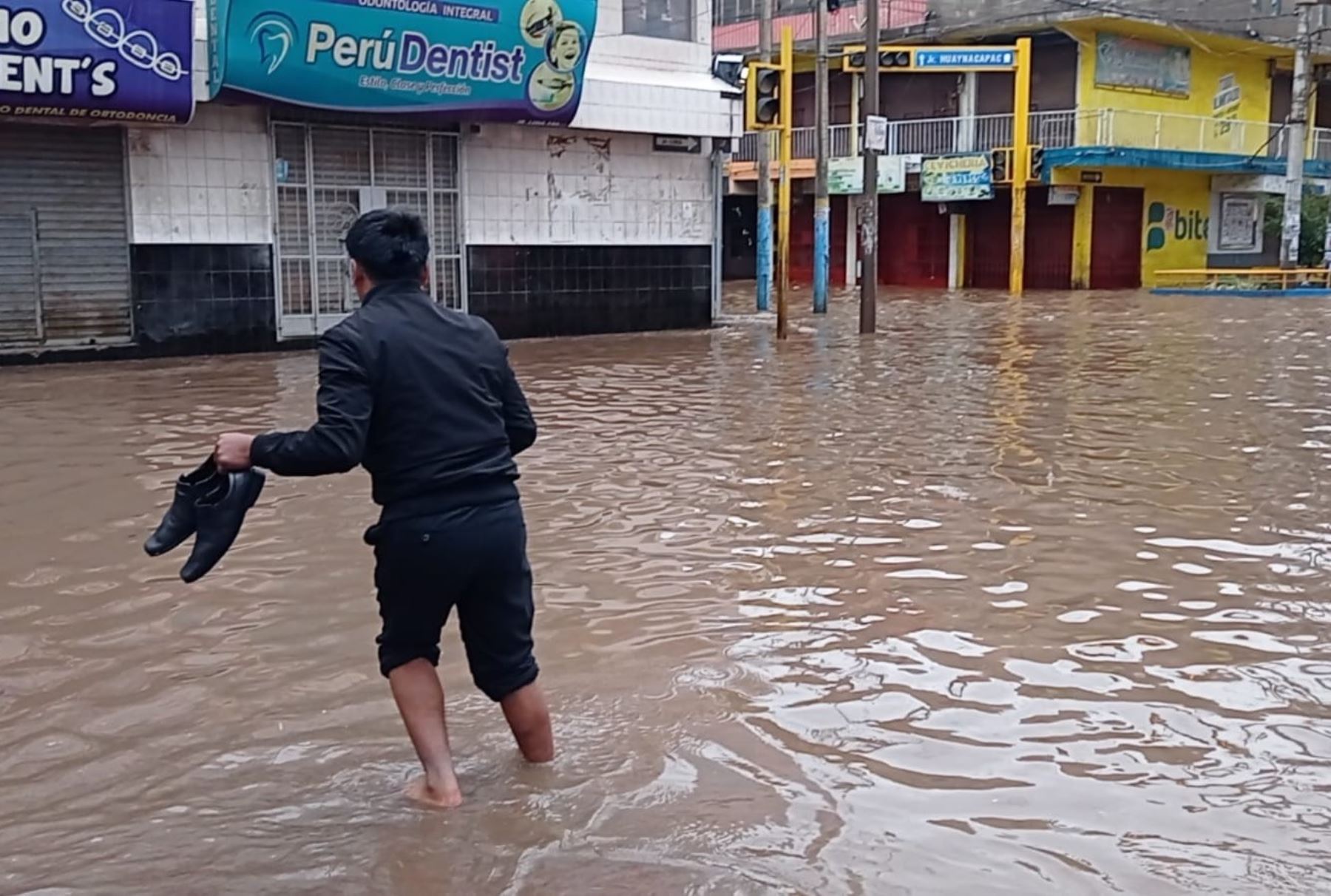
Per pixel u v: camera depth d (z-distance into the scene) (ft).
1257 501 27.35
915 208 113.29
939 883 11.89
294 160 54.29
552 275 63.46
